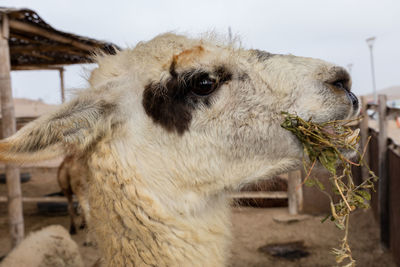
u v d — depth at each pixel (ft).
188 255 1.94
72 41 6.66
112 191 1.96
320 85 2.01
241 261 5.14
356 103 2.05
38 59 10.34
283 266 4.97
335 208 1.98
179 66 1.98
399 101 20.81
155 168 1.99
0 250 5.76
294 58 2.12
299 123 1.96
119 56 2.18
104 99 2.02
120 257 1.96
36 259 2.84
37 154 1.93
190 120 2.00
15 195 5.25
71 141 1.96
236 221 6.82
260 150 2.04
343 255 1.90
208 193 2.06
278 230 6.32
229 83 2.02
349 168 1.99
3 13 4.82
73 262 3.11
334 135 1.95
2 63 4.92
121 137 2.00
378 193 5.63
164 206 1.98
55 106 2.07
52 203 7.62
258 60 2.08
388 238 5.16
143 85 2.03
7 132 4.99
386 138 5.15
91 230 2.17
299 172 6.97
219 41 2.19
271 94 2.02
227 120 2.01
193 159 2.01
